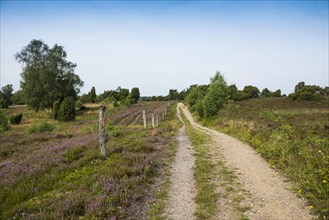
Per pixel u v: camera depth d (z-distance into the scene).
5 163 10.75
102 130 11.87
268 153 12.27
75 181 8.26
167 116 52.25
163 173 9.93
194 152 14.20
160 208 6.60
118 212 6.14
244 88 100.44
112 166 9.84
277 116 31.77
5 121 32.16
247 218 5.98
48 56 60.47
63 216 5.63
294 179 8.50
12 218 5.77
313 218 5.86
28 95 58.06
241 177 9.23
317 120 26.05
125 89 127.12
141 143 15.33
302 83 104.56
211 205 6.74
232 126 24.75
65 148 13.91
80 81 67.31
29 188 7.61
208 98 35.75
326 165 8.08
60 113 43.59
